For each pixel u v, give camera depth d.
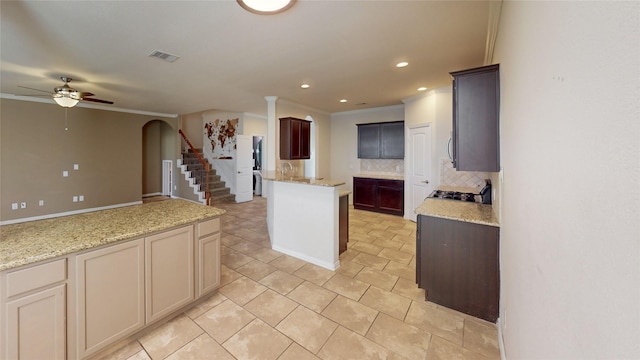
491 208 2.46
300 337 1.92
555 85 0.71
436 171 4.50
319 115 6.47
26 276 1.40
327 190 3.05
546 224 0.79
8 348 1.36
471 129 2.19
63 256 1.52
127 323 1.80
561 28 0.67
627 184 0.37
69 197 5.48
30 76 3.54
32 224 1.97
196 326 2.03
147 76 3.55
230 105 5.82
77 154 5.58
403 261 3.26
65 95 3.51
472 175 4.17
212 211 2.45
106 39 2.43
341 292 2.53
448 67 3.23
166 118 7.20
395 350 1.79
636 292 0.35
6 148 4.72
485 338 1.90
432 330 1.99
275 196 3.60
